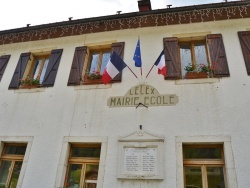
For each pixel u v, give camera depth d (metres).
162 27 6.75
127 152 5.30
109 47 7.06
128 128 5.56
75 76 6.59
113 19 7.01
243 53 5.84
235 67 5.73
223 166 4.92
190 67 5.97
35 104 6.54
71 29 7.35
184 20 6.59
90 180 5.43
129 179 5.06
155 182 4.93
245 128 5.03
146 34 6.79
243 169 4.68
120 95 6.03
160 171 4.96
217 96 5.47
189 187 4.90
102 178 5.18
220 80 5.63
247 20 6.33
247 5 6.28
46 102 6.47
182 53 6.47
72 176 5.57
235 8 6.35
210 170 4.97
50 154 5.74
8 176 5.95
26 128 6.25
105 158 5.36
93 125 5.81
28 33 7.73
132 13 6.81
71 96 6.36
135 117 5.65
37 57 7.66
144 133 5.40
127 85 6.12
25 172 5.69
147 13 6.73
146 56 6.42
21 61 7.40
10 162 6.14
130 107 5.80
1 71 7.49
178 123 5.35
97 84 6.35
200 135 5.12
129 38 6.85
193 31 6.45
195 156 5.13
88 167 5.57
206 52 6.34
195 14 6.52
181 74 6.10
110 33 7.09
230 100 5.37
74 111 6.12
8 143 6.33
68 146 5.74
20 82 7.04
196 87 5.68
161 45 6.50
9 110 6.66
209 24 6.47
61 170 5.47
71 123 5.98
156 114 5.57
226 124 5.14
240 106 5.27
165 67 5.82
